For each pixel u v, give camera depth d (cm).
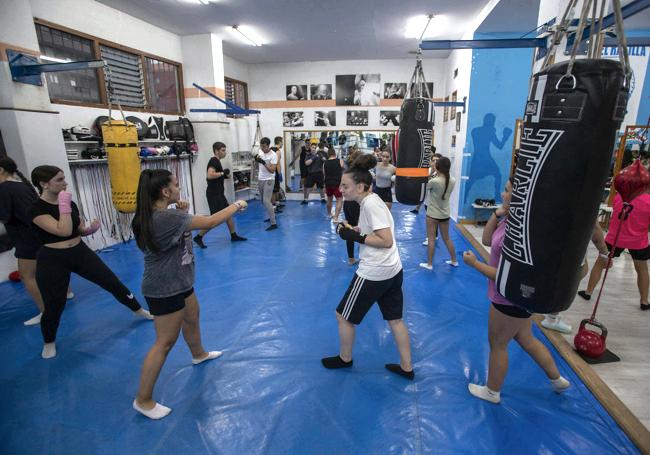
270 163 608
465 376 239
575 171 122
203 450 185
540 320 305
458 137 688
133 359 262
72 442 190
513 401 215
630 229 316
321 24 615
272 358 260
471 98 620
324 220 698
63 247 254
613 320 308
